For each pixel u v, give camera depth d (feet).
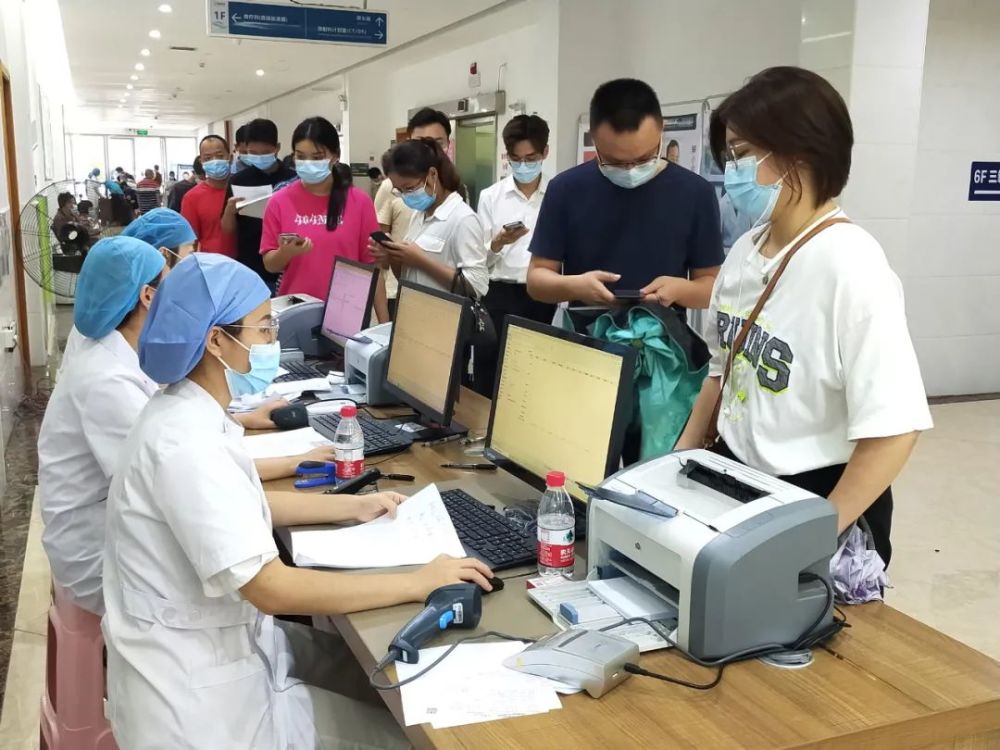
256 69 38.93
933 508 13.65
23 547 12.49
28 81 23.12
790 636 4.49
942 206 19.26
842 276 4.86
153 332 4.64
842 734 3.82
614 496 4.85
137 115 69.62
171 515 4.50
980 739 4.10
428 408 8.11
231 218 15.38
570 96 22.09
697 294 7.72
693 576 4.31
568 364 5.94
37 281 17.19
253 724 4.80
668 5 20.40
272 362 5.02
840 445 5.11
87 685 6.44
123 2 24.70
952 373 20.20
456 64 32.40
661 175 8.27
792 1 16.85
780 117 4.91
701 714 3.96
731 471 4.90
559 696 4.11
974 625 10.12
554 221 8.57
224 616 4.74
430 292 8.32
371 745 5.18
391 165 11.57
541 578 5.29
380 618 4.81
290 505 6.04
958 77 18.80
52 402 6.54
